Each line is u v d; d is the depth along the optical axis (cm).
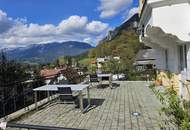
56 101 1041
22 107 975
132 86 1497
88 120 734
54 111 868
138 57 3284
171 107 339
